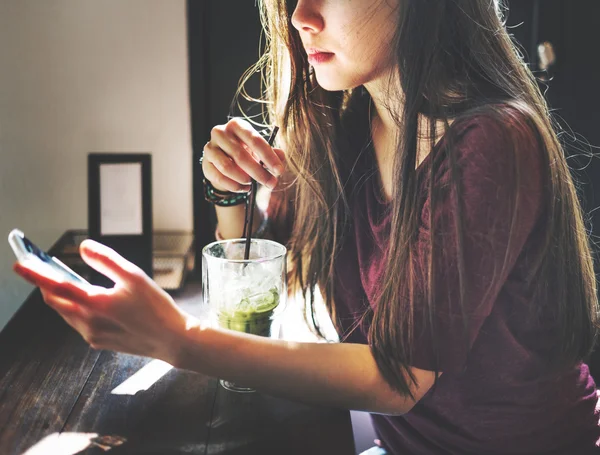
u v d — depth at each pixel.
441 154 0.91
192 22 1.91
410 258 0.91
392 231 0.96
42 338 1.29
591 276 1.05
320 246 1.21
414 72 0.93
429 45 0.92
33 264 0.78
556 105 2.26
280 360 0.87
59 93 1.92
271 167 1.09
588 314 1.04
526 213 0.88
